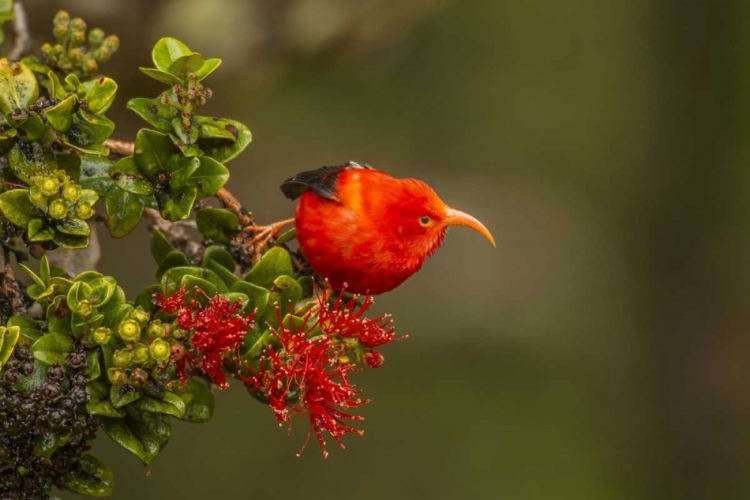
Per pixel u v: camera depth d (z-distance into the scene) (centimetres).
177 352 421
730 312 1564
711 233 1588
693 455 1496
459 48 1579
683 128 1608
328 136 1483
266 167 1422
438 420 1472
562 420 1503
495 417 1488
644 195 1630
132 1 862
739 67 1580
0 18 549
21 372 414
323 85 1459
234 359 455
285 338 462
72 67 553
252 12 891
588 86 1636
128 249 1236
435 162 1583
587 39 1628
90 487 458
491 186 1620
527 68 1622
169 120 466
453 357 1554
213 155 477
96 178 471
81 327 420
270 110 1418
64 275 461
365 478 1393
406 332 1559
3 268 469
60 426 410
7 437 430
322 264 550
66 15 552
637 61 1628
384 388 1498
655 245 1609
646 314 1591
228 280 478
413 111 1554
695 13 1591
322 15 905
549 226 1639
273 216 1391
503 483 1424
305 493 1355
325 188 540
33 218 437
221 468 1332
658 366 1561
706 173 1598
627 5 1620
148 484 1277
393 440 1445
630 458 1493
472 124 1600
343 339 477
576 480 1425
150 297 457
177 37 879
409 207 544
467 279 1616
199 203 544
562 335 1584
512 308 1595
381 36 958
